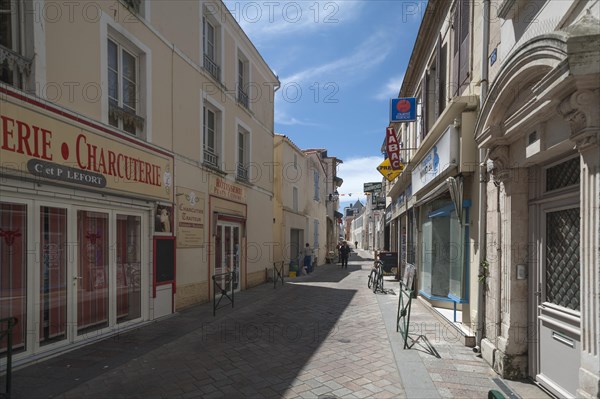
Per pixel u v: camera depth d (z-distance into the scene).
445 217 7.92
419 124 11.05
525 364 4.16
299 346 5.61
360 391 3.97
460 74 6.64
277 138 17.03
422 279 9.45
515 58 3.74
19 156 4.52
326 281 14.83
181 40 8.41
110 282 6.12
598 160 2.76
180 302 8.18
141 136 7.12
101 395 3.80
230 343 5.74
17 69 4.64
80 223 5.59
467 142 5.66
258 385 4.12
